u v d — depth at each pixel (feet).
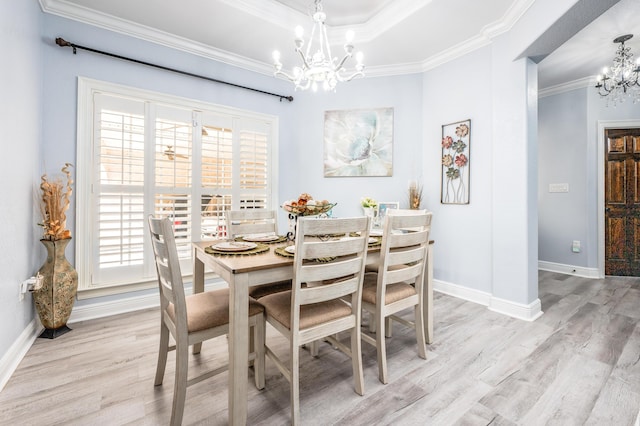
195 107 9.67
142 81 8.73
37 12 7.02
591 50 10.22
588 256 12.80
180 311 4.14
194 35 9.14
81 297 7.92
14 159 5.88
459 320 8.15
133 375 5.49
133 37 8.59
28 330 6.51
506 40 8.45
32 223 6.82
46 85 7.41
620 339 6.99
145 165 8.77
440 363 5.99
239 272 4.21
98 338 6.93
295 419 4.24
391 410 4.65
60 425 4.27
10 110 5.71
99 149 8.09
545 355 6.28
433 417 4.49
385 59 10.87
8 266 5.63
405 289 6.04
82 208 7.89
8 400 4.76
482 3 7.68
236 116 10.55
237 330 4.22
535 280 8.54
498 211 8.81
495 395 5.00
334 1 8.41
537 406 4.73
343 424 4.35
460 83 9.99
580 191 12.99
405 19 8.39
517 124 8.30
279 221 11.62
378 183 11.64
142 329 7.43
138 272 8.68
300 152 12.08
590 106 12.64
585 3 5.92
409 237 5.74
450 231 10.44
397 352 6.46
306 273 4.38
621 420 4.42
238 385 4.20
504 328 7.62
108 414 4.49
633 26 8.71
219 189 10.21
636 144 12.49
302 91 12.03
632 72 10.19
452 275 10.43
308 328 4.52
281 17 8.55
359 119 11.73
